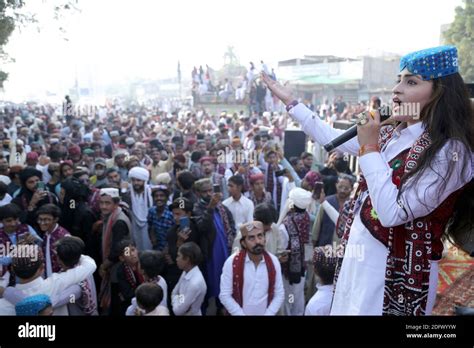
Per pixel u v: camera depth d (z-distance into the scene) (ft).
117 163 26.32
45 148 33.96
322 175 20.12
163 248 16.21
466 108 4.53
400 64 4.87
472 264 10.73
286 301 13.94
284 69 70.28
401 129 4.97
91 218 16.25
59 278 10.26
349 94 63.93
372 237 4.84
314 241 15.35
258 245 11.32
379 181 4.42
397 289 4.63
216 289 14.61
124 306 13.16
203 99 63.52
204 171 22.36
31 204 15.97
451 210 4.68
